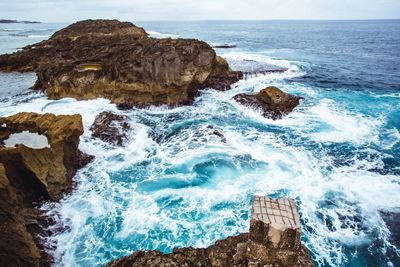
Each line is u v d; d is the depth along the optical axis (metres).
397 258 11.46
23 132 14.80
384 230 12.63
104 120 20.19
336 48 69.50
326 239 12.20
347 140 20.14
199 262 8.66
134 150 18.39
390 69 43.34
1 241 9.69
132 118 22.42
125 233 12.28
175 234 12.20
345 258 11.41
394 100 28.34
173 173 16.22
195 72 25.89
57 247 11.64
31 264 10.24
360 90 31.73
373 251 11.73
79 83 24.98
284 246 7.20
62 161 14.34
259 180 15.65
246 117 23.45
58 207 13.55
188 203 13.95
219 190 14.86
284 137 20.41
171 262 8.69
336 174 16.38
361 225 12.88
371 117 24.03
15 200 10.02
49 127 14.60
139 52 25.50
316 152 18.62
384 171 16.80
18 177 13.20
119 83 24.30
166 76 24.03
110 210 13.52
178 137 20.02
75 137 15.47
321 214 13.45
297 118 23.38
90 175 15.93
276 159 17.64
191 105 25.50
